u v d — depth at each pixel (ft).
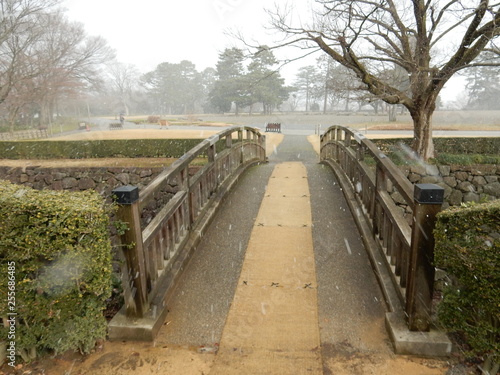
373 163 38.42
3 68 99.81
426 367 9.64
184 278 14.17
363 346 10.49
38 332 9.95
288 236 17.53
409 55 35.37
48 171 47.96
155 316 11.27
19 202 9.23
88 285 9.83
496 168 40.45
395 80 38.68
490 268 8.43
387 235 13.64
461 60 31.73
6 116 159.02
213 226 18.78
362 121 160.86
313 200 22.48
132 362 10.05
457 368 9.57
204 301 12.79
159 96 295.48
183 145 52.54
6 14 86.69
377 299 12.64
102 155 54.85
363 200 18.17
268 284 13.71
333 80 39.78
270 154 62.85
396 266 12.32
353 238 17.06
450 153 46.14
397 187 11.95
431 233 9.84
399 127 112.27
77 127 173.99
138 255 10.71
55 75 105.50
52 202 9.48
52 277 9.59
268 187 25.72
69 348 10.43
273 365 9.84
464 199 40.73
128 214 10.36
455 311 9.64
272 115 211.00
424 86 35.47
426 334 10.25
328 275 14.19
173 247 14.20
